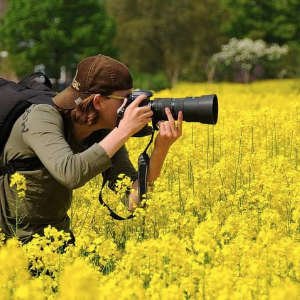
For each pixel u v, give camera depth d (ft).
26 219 26.63
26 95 25.43
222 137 51.57
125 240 30.42
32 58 218.59
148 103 25.39
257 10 340.39
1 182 26.25
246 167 39.37
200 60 314.96
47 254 24.29
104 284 22.58
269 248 23.38
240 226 26.99
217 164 37.99
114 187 28.63
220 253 23.66
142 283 22.31
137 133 25.76
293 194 32.78
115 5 310.45
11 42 221.05
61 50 219.20
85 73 24.66
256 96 105.81
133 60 307.37
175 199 30.91
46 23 218.18
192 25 307.37
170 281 22.58
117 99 24.72
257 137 51.57
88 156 23.81
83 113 24.77
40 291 20.29
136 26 301.63
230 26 331.16
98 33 223.10
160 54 309.42
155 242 22.95
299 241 27.89
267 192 32.65
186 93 115.65
